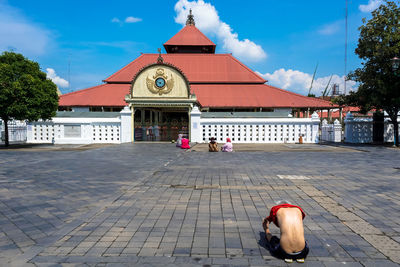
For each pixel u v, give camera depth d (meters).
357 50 21.92
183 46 51.12
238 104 36.12
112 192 7.05
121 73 43.03
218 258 3.58
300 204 6.00
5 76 17.61
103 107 37.25
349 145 22.81
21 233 4.43
